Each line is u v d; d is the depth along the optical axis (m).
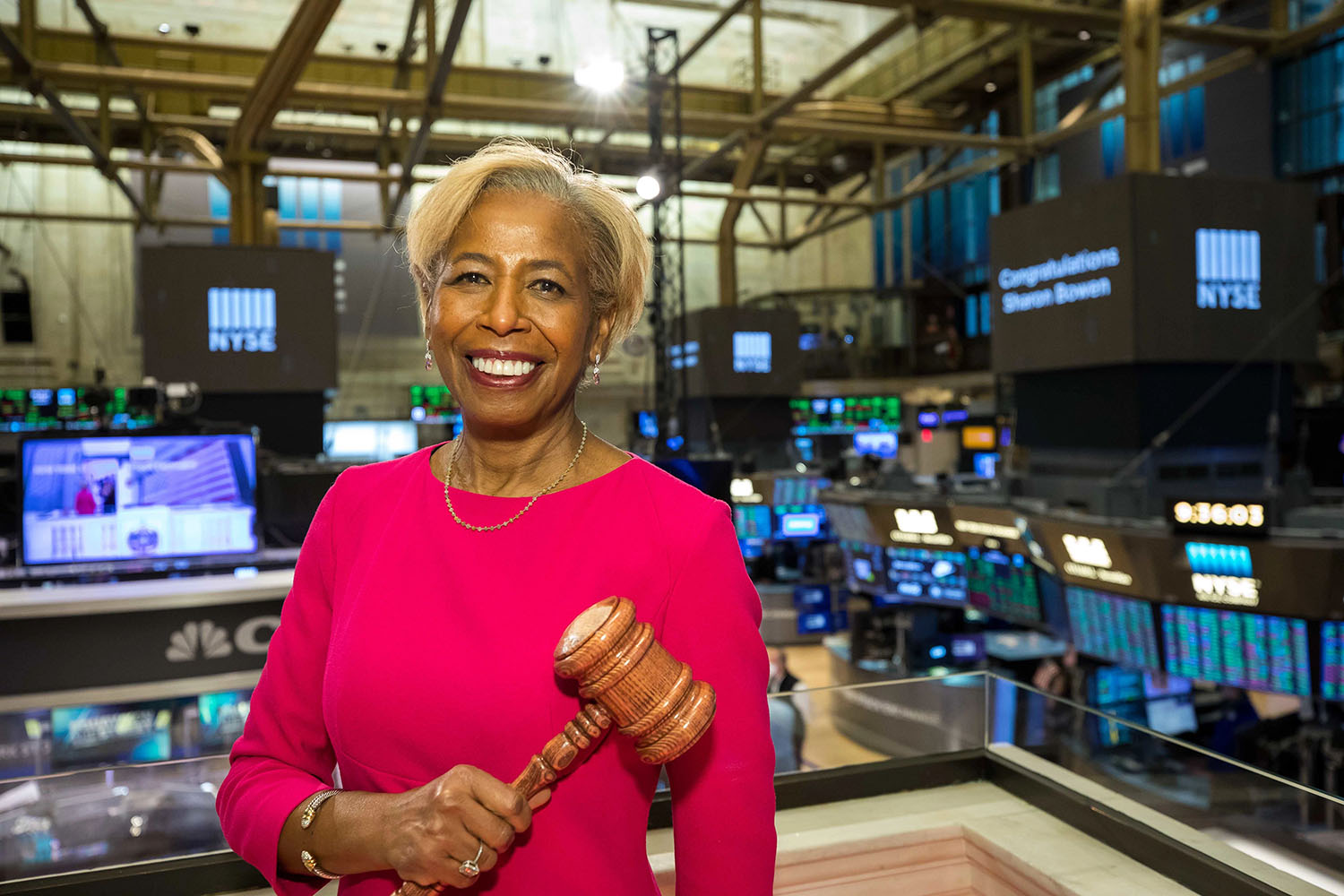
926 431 26.92
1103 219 11.48
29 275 25.36
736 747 0.89
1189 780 1.60
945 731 2.04
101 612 3.84
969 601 14.02
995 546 12.98
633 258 0.99
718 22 16.56
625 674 0.78
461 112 17.67
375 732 0.89
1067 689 12.84
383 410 27.64
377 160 25.08
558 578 0.91
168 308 14.54
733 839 0.87
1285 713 10.34
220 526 4.61
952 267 28.62
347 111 21.06
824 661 17.11
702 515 0.95
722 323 20.92
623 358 29.58
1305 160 19.91
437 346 0.94
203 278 14.65
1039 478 12.90
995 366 13.48
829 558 18.23
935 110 25.84
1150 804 1.68
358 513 1.02
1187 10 18.55
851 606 15.88
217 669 4.02
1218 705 12.16
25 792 1.53
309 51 12.55
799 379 21.50
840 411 26.98
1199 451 11.68
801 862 1.73
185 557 4.55
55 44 18.22
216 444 4.62
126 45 18.14
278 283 14.96
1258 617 9.29
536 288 0.90
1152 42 12.29
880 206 24.56
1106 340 11.50
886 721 1.99
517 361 0.90
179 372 14.59
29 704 3.75
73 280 25.66
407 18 21.52
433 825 0.78
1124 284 11.21
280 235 27.05
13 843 1.52
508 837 0.80
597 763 0.88
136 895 1.53
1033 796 1.91
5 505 6.84
